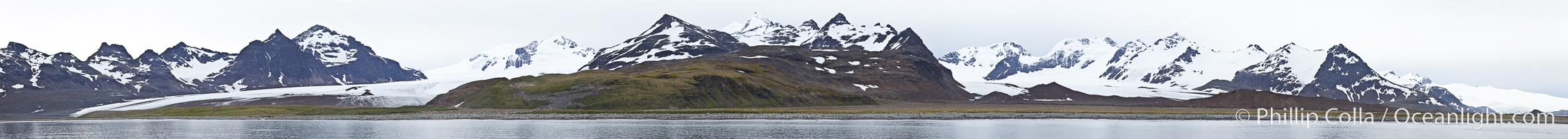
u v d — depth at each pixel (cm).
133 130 15462
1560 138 13400
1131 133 14588
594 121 17662
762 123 16938
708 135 14150
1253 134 14225
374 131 14862
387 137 13912
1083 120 18050
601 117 19262
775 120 18012
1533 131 14612
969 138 13638
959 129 15412
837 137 13775
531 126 15888
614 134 14275
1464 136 13875
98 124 17662
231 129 15650
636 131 14888
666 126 16050
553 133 14500
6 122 18825
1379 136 13825
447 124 16512
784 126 16100
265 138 13775
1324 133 14325
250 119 19050
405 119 18662
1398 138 13562
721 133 14388
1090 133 14562
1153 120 18125
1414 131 14700
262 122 17812
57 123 18300
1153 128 15612
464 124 16712
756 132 14625
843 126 15900
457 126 16062
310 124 16950
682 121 17725
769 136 13888
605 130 15062
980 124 16750
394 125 16388
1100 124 16512
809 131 14912
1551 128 15412
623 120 18188
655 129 15188
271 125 16575
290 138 13750
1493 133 14362
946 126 15925
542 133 14512
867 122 17462
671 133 14512
